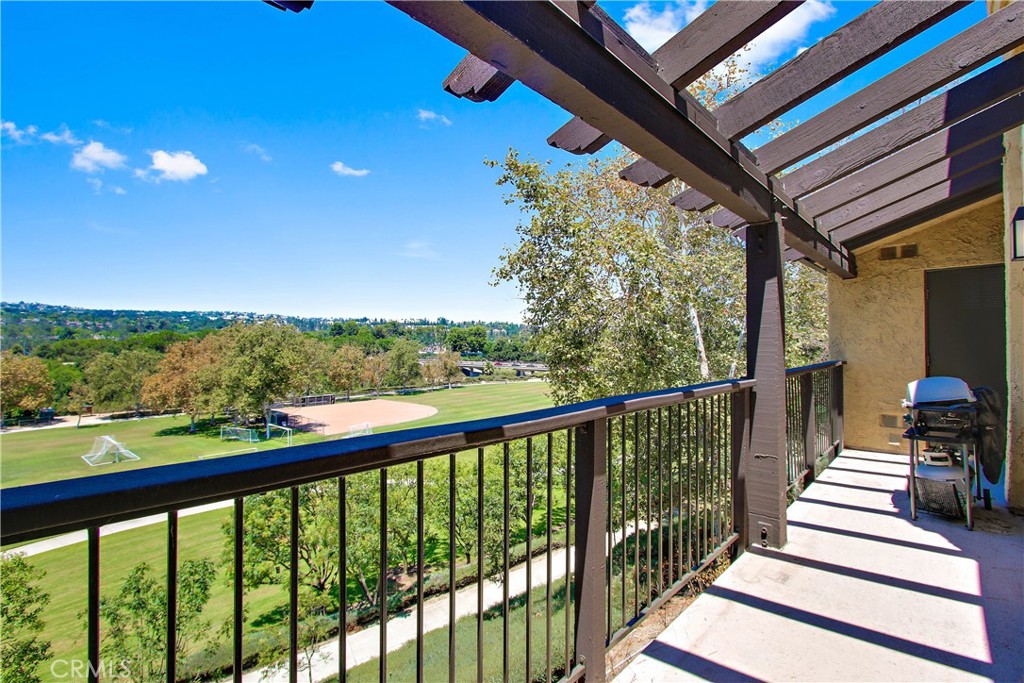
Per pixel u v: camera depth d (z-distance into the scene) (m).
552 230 8.64
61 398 40.34
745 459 2.71
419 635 1.15
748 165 2.41
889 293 4.90
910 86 2.19
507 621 1.38
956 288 4.59
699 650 1.84
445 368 62.09
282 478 0.84
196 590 6.37
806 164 2.91
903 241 4.84
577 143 2.23
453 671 1.20
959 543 2.66
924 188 3.44
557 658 4.61
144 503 0.71
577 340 8.48
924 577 2.32
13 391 36.81
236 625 0.84
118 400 41.53
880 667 1.72
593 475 1.58
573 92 1.42
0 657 6.20
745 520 2.68
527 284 8.82
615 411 1.65
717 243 9.24
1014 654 1.75
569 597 1.58
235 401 37.97
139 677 5.88
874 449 4.93
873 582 2.29
